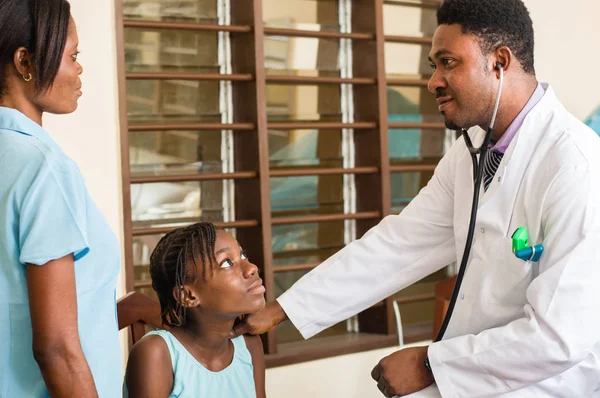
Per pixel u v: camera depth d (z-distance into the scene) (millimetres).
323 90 3133
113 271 1257
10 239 1123
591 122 3402
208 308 1494
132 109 2793
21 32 1146
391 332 3105
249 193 2895
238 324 1664
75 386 1120
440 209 1833
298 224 3109
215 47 2934
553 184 1463
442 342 1526
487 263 1563
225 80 2879
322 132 3139
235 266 1505
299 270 3008
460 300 1615
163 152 2852
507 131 1580
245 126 2828
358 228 3176
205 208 2941
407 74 3299
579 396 1492
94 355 1209
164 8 2822
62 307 1114
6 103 1185
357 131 3180
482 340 1470
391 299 3104
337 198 3180
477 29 1516
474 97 1540
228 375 1561
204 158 2928
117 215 2590
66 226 1124
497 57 1536
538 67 3314
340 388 2992
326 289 1833
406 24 3283
